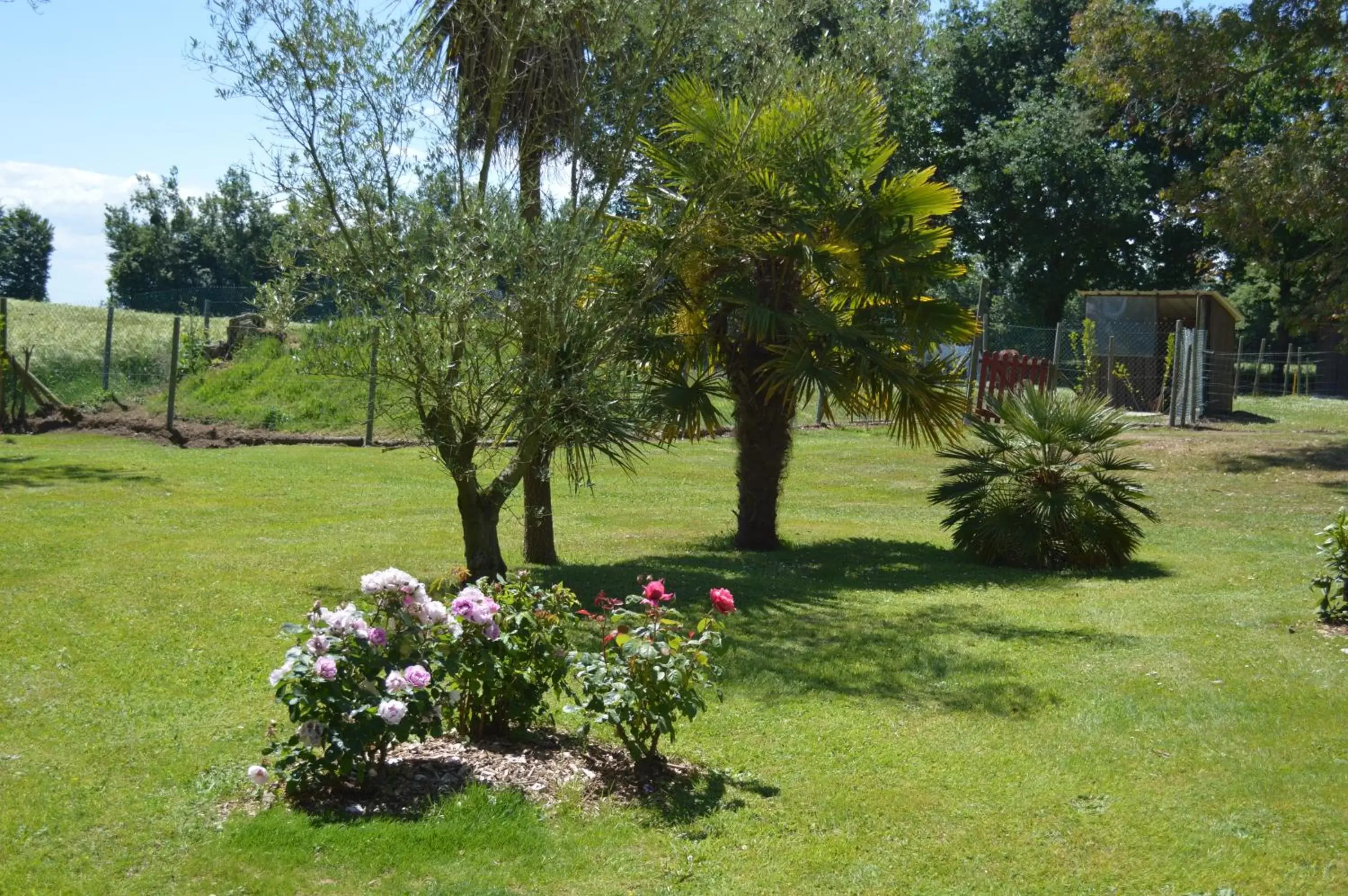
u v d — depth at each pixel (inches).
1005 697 247.1
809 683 257.6
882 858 169.0
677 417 450.3
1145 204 1494.8
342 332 323.9
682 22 360.5
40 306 1200.8
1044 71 1576.0
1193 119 1082.7
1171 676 262.4
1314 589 348.5
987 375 872.3
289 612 306.5
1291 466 654.5
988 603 349.7
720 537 486.3
